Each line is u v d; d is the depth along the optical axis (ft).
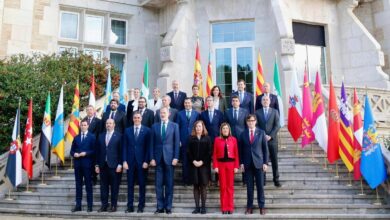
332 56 49.03
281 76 42.22
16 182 30.35
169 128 25.99
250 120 25.46
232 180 25.03
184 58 46.75
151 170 30.66
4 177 32.19
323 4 49.70
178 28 46.68
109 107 31.40
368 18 53.47
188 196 27.40
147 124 29.37
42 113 37.17
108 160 26.30
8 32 46.32
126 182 30.19
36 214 27.22
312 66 48.73
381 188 26.73
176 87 32.19
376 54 46.39
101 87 42.91
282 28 42.83
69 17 51.93
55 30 49.62
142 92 39.65
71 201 28.86
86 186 26.86
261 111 28.32
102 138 26.89
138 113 26.94
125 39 54.34
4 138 36.50
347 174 29.22
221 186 24.97
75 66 42.63
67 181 31.48
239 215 23.99
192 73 47.55
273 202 26.35
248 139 25.20
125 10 53.78
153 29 55.16
